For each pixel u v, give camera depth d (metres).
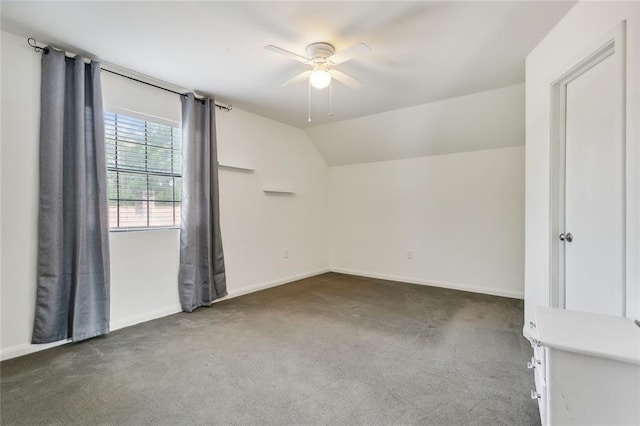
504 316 3.22
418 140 4.33
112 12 2.01
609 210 1.74
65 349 2.46
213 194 3.58
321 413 1.71
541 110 2.34
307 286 4.47
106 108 2.79
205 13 2.02
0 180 2.26
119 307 2.91
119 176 2.92
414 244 4.69
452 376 2.08
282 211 4.65
